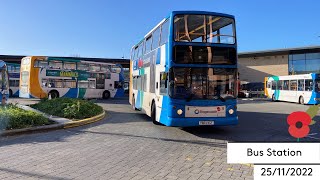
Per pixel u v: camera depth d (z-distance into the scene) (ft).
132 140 32.89
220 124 36.81
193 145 30.89
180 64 36.35
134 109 67.26
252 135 37.70
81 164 22.86
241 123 49.80
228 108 37.14
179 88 36.35
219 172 21.22
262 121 52.80
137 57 62.95
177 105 36.14
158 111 41.73
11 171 20.72
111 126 43.32
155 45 44.83
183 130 40.98
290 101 109.60
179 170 21.63
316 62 165.58
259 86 180.45
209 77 36.94
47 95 93.30
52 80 94.89
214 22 37.58
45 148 28.09
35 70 91.71
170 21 36.76
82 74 102.99
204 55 36.91
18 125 36.11
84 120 44.88
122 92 116.16
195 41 36.91
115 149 28.25
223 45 37.55
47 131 37.63
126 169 21.74
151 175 20.35
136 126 43.78
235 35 38.22
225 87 37.35
